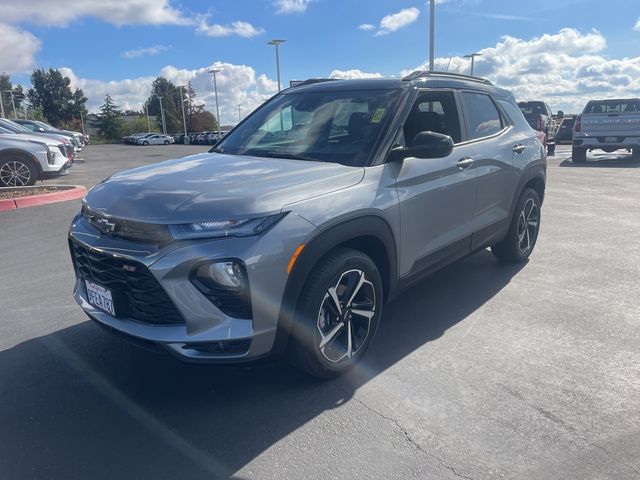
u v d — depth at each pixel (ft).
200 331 9.20
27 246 22.21
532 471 8.38
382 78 14.11
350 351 11.26
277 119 14.28
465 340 12.94
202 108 334.03
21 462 8.79
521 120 18.37
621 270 18.04
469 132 14.94
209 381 11.23
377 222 11.13
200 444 9.21
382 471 8.45
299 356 10.30
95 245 10.12
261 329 9.36
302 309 10.00
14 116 279.49
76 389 10.99
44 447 9.16
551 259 19.42
